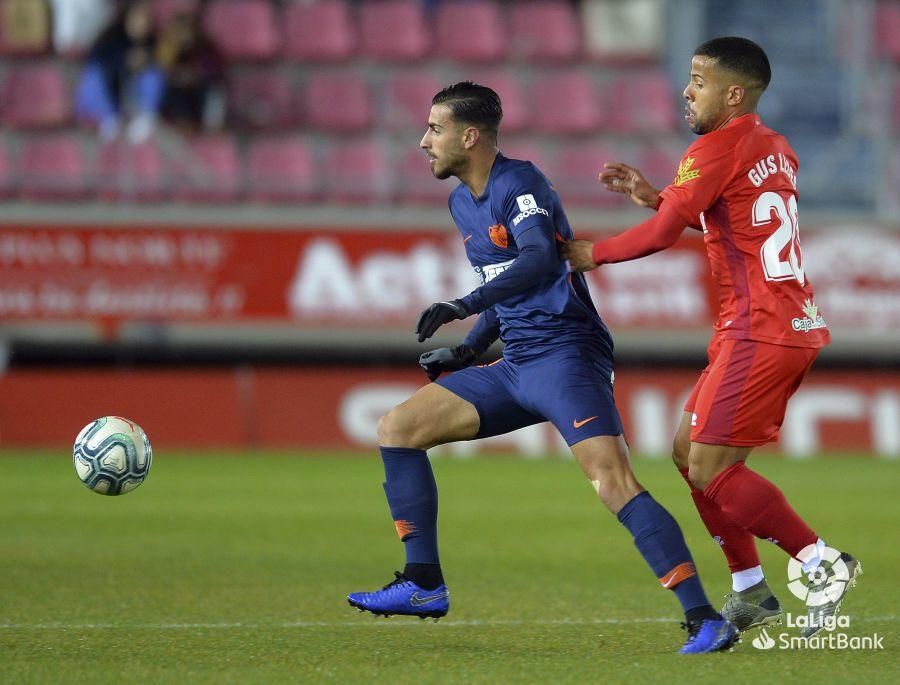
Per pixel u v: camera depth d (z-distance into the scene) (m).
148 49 66.00
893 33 77.38
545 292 19.78
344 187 66.31
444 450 60.41
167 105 65.44
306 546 33.00
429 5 76.38
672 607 24.12
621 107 73.81
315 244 61.47
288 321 60.94
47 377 59.22
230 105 69.38
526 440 61.38
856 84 72.31
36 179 63.12
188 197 64.12
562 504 42.41
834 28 75.56
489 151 20.03
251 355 62.72
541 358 19.75
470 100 19.89
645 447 61.78
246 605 24.11
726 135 19.56
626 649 19.61
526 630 21.50
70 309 59.28
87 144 63.72
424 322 18.78
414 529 20.27
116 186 63.59
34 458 54.34
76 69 69.69
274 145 66.56
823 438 62.75
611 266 62.50
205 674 17.56
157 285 60.06
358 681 17.08
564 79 73.75
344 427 61.28
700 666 17.91
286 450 60.09
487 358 64.75
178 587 26.34
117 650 19.42
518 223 19.36
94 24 70.81
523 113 72.56
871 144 68.56
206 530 35.69
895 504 42.16
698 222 20.42
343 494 44.28
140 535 34.50
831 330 63.53
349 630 21.41
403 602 20.11
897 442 63.09
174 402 60.22
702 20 76.00
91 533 34.75
